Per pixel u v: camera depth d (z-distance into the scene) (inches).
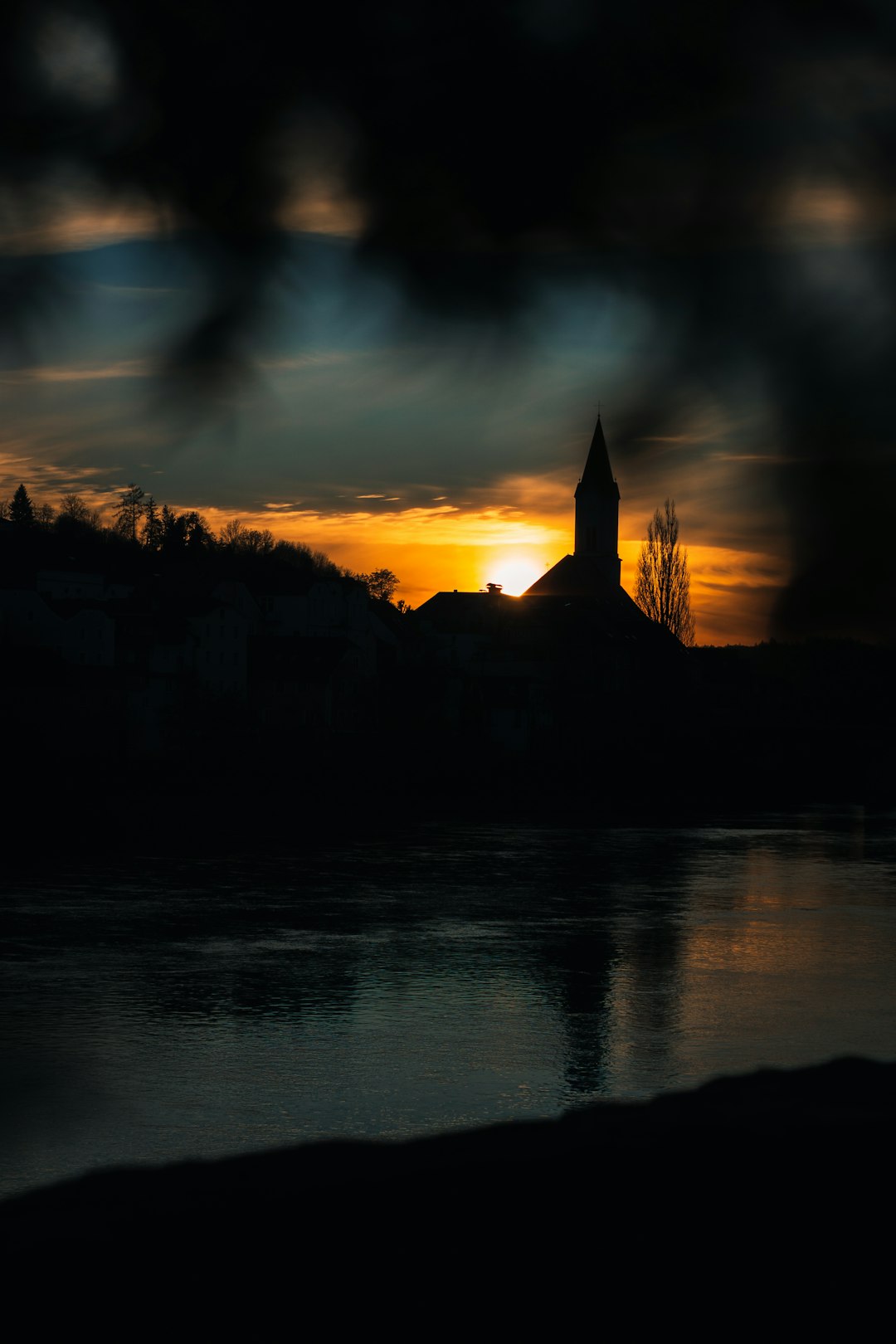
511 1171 311.1
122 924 1624.0
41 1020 1154.0
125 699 3353.8
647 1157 319.6
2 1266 271.4
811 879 2103.8
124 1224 286.4
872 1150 323.9
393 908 1769.2
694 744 3494.1
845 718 1771.7
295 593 4111.7
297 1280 260.4
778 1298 248.5
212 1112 910.4
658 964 1432.1
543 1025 1164.5
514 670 4200.3
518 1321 243.9
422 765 3516.2
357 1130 874.8
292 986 1304.1
